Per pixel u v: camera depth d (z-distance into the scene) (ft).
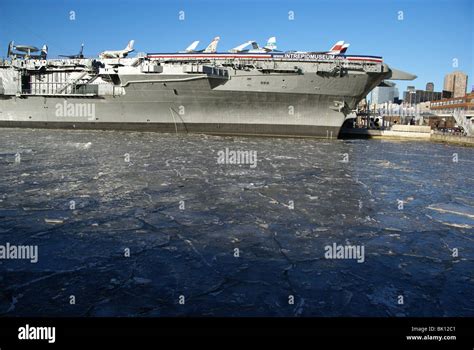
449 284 19.90
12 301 17.34
